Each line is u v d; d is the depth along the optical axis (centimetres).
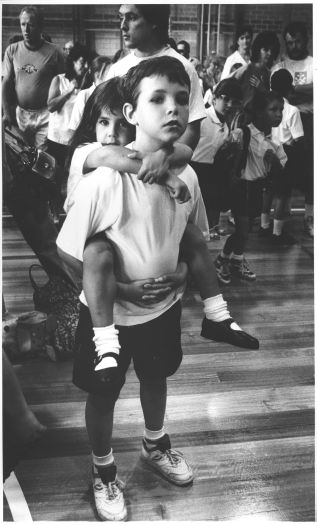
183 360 263
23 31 221
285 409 237
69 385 247
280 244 350
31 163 239
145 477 207
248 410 236
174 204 181
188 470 204
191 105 193
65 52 224
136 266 182
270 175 302
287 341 278
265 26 236
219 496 200
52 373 254
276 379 254
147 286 183
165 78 176
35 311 270
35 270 305
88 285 178
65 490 202
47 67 225
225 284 318
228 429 226
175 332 192
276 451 218
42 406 234
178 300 192
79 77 224
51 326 259
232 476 207
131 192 177
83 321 184
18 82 227
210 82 245
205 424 228
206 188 263
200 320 285
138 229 179
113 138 183
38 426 172
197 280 195
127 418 229
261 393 246
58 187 243
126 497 199
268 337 279
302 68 245
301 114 261
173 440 220
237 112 252
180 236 186
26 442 174
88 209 176
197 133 197
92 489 202
